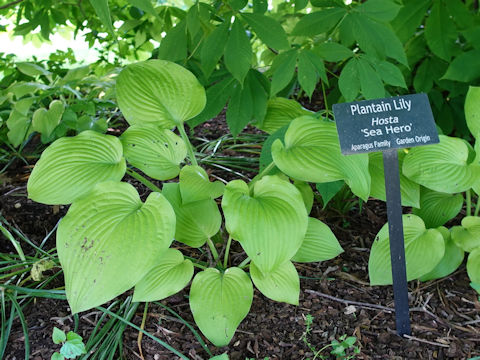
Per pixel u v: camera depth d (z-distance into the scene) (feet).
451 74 8.01
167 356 5.49
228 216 5.20
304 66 6.38
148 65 6.35
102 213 5.21
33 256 7.31
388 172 5.43
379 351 5.52
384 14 6.37
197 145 10.47
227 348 5.58
